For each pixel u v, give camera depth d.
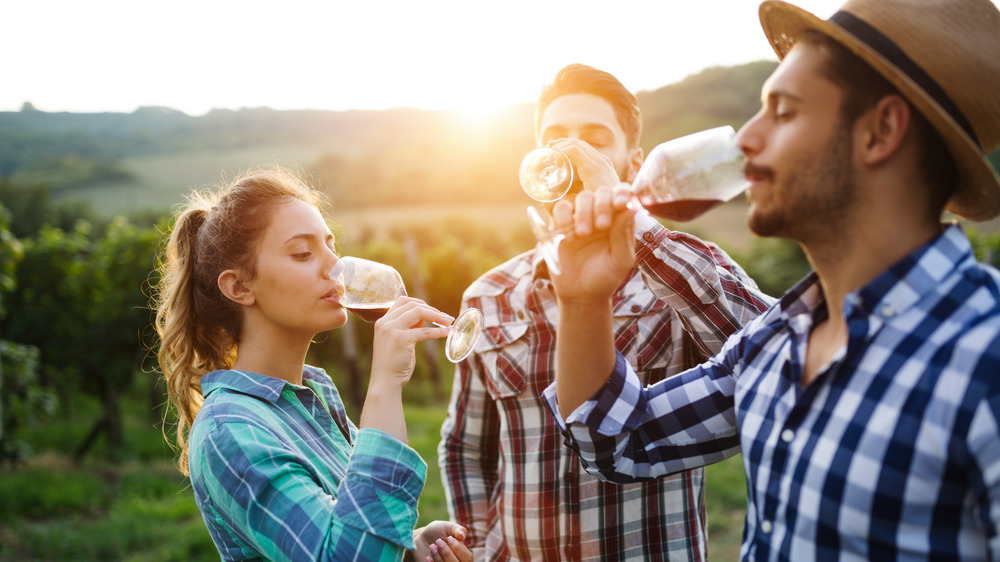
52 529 5.89
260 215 1.53
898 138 1.04
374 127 84.50
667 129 48.97
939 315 1.03
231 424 1.38
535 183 1.80
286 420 1.50
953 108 1.04
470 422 2.27
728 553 4.86
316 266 1.53
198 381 1.64
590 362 1.33
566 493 1.92
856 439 1.03
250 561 1.40
